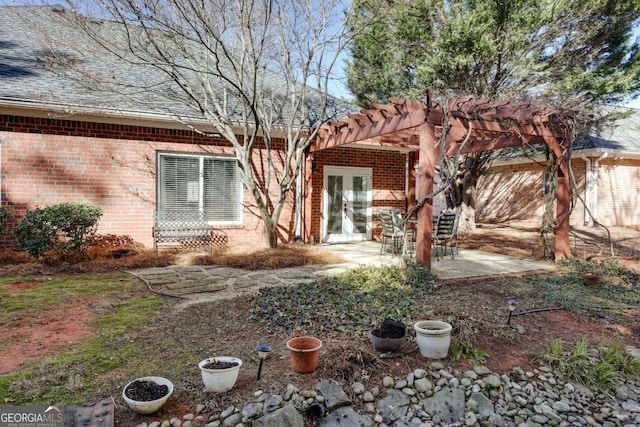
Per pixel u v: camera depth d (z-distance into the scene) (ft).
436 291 18.67
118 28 26.55
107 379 10.05
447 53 31.17
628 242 36.91
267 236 30.37
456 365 11.34
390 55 39.14
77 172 26.48
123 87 28.45
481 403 10.02
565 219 26.16
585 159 46.29
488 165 47.96
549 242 35.22
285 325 13.67
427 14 33.37
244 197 31.76
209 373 9.32
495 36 30.91
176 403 9.17
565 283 20.70
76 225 23.89
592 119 33.94
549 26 30.78
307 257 27.14
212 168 30.66
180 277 21.43
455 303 16.71
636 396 10.75
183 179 29.73
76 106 24.67
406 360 11.35
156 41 26.40
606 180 47.47
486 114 22.16
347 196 37.35
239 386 9.80
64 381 9.90
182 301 16.88
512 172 57.98
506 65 32.58
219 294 18.13
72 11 23.02
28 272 21.83
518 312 15.84
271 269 23.94
